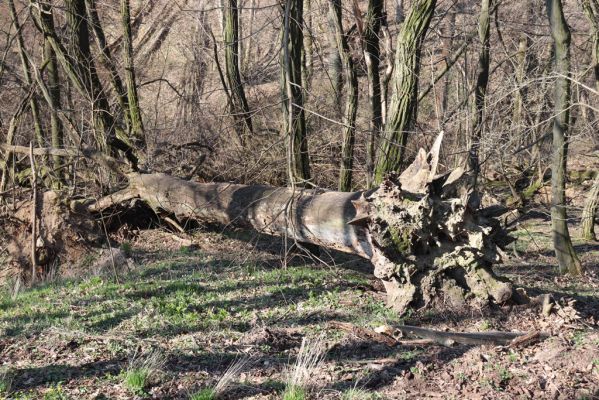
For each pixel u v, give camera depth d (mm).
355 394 6441
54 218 12859
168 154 17812
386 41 14086
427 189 8562
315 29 22719
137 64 25562
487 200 18094
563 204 12930
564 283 12008
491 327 8172
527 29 18859
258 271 11625
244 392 6625
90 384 6867
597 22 16812
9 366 7355
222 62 24344
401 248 8594
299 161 12258
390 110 12070
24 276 12812
